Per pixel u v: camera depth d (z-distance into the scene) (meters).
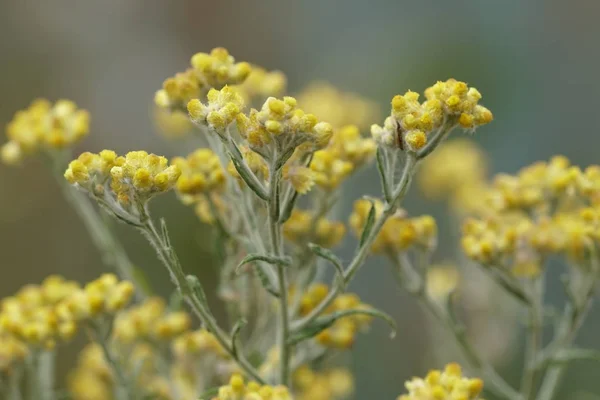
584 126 0.97
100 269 0.92
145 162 0.47
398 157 0.49
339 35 1.18
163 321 0.56
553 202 0.57
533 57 1.01
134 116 1.13
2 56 1.11
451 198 0.70
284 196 0.49
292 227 0.52
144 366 0.59
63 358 0.77
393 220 0.54
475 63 0.97
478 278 0.65
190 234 0.80
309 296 0.52
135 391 0.55
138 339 0.56
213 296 0.77
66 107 0.58
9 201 0.93
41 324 0.54
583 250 0.53
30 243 0.93
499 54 0.99
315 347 0.53
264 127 0.47
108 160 0.47
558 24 1.05
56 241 0.93
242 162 0.47
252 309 0.56
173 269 0.48
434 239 0.55
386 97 0.95
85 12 1.19
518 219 0.57
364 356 0.74
